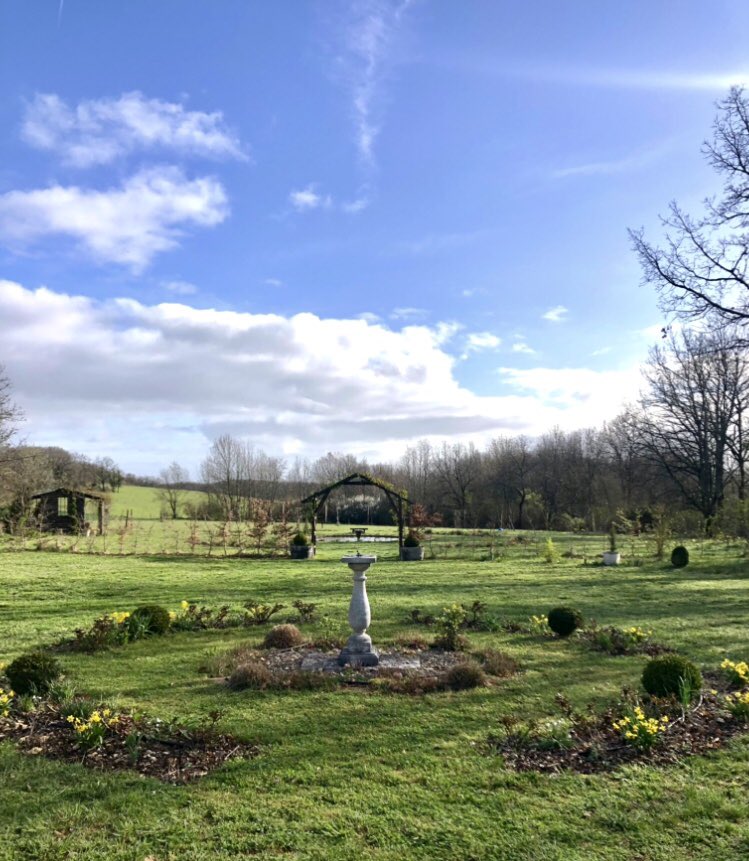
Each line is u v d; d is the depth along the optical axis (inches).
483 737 245.3
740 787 198.1
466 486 2743.6
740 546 1149.1
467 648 403.9
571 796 193.0
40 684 290.8
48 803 186.4
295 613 537.0
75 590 668.7
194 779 204.4
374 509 2193.7
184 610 556.4
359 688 309.9
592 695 306.3
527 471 2687.0
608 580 789.2
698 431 1585.9
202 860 157.8
